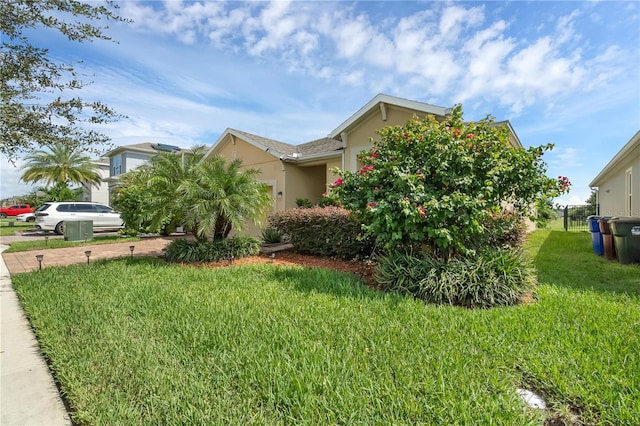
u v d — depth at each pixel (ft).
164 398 7.57
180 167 27.66
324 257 28.07
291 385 7.86
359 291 15.92
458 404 7.12
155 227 26.14
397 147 18.60
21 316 14.29
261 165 46.34
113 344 10.38
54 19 17.10
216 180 26.17
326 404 7.14
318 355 9.30
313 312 13.03
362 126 34.88
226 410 7.14
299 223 29.37
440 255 17.67
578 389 7.63
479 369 8.51
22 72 17.01
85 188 100.22
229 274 20.43
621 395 7.38
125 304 14.40
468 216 15.31
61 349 10.26
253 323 11.84
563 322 11.75
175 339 10.75
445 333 10.82
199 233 25.44
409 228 15.99
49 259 28.94
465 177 15.97
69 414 7.58
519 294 14.67
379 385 7.85
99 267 22.85
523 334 10.65
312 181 47.57
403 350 9.61
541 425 6.63
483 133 17.42
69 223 41.73
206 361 9.26
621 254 23.35
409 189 16.15
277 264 24.45
